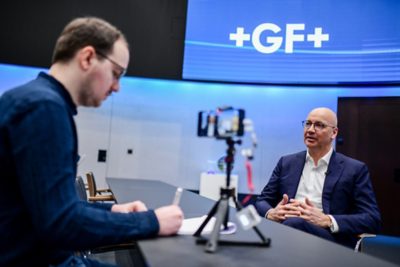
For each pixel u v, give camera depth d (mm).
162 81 4859
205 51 4449
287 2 4273
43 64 4297
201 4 4445
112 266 986
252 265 628
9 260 707
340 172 1816
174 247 722
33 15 4281
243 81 4406
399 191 3984
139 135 4812
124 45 885
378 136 4137
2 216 702
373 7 3949
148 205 1396
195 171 4766
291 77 4250
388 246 3678
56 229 647
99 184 4672
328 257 719
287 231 998
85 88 835
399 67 3818
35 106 686
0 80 4535
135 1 4457
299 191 1931
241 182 4234
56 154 679
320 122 1891
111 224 720
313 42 4164
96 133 4715
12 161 690
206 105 4805
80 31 823
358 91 4270
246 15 4383
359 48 3986
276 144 4574
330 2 4109
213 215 847
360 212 1699
